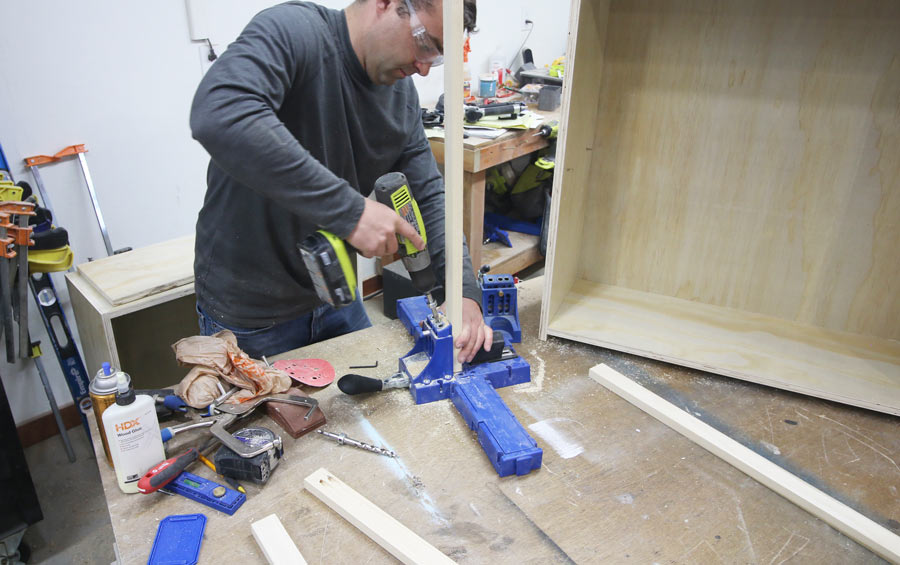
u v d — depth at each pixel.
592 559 0.79
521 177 3.03
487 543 0.81
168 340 2.06
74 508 1.94
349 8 1.08
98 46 1.88
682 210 1.41
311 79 1.04
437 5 0.95
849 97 1.18
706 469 0.96
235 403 1.02
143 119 2.05
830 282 1.33
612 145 1.42
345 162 1.19
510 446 0.93
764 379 1.17
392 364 1.21
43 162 1.87
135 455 0.86
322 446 0.98
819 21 1.15
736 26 1.21
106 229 2.05
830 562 0.80
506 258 2.81
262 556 0.79
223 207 1.24
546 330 1.31
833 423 1.08
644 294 1.51
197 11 2.04
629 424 1.06
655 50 1.29
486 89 2.95
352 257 1.02
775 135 1.26
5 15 1.69
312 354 1.24
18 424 2.14
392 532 0.80
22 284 1.60
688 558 0.80
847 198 1.25
